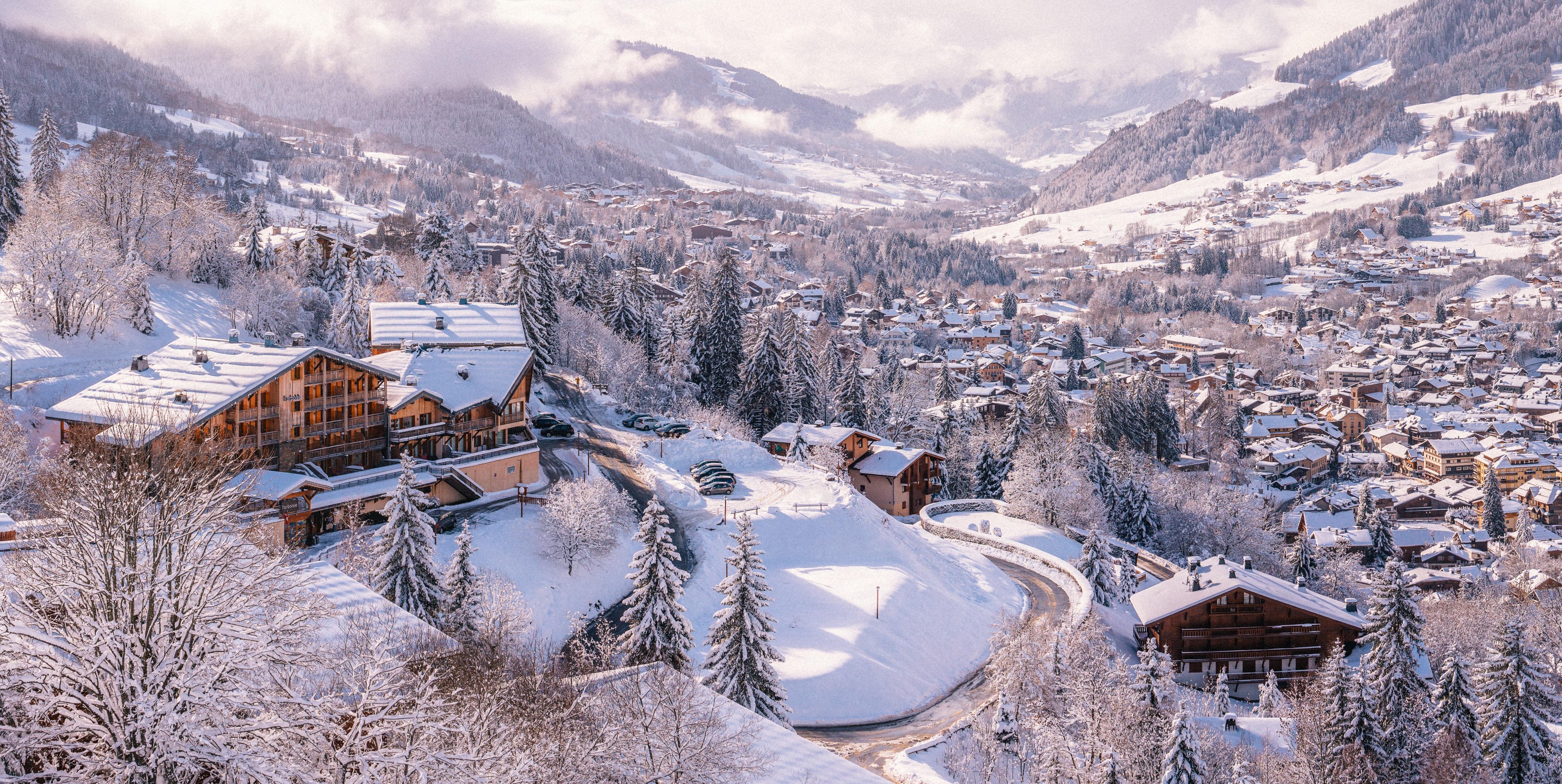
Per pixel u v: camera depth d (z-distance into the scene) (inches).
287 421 2571.4
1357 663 3102.9
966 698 2511.1
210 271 4510.3
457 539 2347.4
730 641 1899.6
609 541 2679.6
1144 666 2140.7
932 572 3230.8
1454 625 3469.5
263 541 1173.1
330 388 2687.0
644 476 3442.4
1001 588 3287.4
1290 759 2114.9
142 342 3599.9
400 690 1075.9
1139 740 1923.0
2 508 1993.1
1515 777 2250.2
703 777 1248.2
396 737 952.9
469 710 1053.8
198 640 863.1
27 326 3334.2
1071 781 1860.2
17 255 3388.3
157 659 832.3
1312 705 2317.9
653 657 1920.5
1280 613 3142.2
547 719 1169.4
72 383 3043.8
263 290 4158.5
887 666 2522.1
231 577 900.6
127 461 966.4
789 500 3425.2
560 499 2691.9
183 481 908.6
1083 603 3026.6
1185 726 1765.5
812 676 2393.0
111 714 802.8
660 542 1959.9
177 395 2425.0
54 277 3324.3
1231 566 3366.1
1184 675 3127.5
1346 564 4650.6
